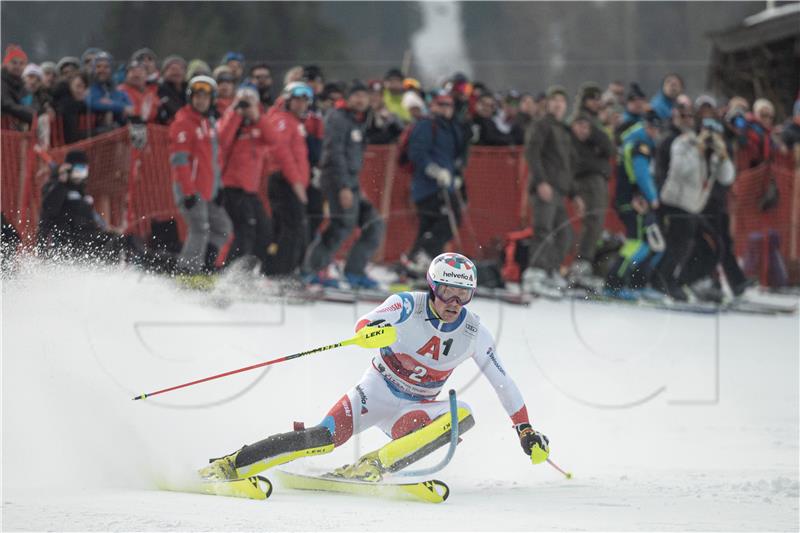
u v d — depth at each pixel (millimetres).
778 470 18438
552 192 40469
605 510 14719
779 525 13609
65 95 36250
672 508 14867
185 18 59031
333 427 16734
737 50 60594
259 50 63438
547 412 25062
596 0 68375
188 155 33344
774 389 28625
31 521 12898
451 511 14516
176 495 15281
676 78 46188
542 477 18031
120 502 14391
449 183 39500
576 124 41062
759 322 41875
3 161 34406
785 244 51781
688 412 25297
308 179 38031
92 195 35688
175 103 37094
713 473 18141
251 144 35344
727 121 47438
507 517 14016
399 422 17453
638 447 21031
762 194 49625
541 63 66375
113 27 54875
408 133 40219
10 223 32906
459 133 40156
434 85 61031
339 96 40750
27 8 51500
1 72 35094
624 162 40250
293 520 13336
